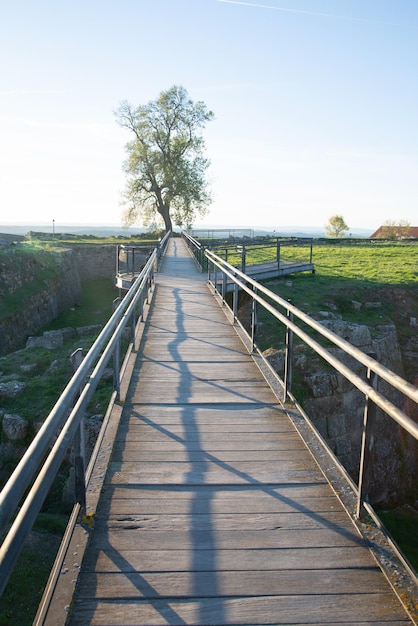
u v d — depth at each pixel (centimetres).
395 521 1091
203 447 440
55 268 2800
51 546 743
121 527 320
